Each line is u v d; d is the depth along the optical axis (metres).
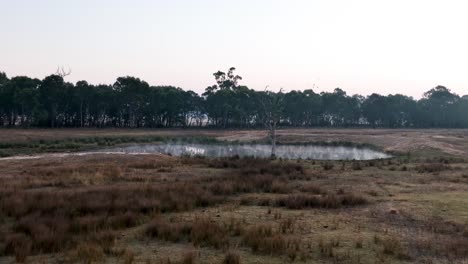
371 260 9.80
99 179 22.72
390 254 10.24
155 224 12.42
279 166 30.58
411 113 140.25
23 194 16.97
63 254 10.13
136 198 16.44
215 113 125.31
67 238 11.09
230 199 17.91
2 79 103.88
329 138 80.81
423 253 10.41
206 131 104.38
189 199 16.62
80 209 14.60
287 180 23.69
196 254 10.13
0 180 21.84
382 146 64.44
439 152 49.38
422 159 40.31
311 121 144.50
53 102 97.12
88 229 12.22
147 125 118.94
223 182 21.47
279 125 137.50
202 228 11.93
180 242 11.29
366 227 12.97
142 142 69.00
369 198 18.02
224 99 119.56
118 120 114.75
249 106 123.69
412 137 74.31
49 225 12.40
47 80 95.19
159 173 26.80
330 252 10.17
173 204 15.78
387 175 26.77
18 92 89.19
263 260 9.71
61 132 79.81
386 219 14.08
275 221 13.69
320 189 20.14
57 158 35.09
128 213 13.89
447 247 10.83
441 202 16.86
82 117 107.50
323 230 12.53
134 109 112.75
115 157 35.41
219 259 9.73
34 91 90.31
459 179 24.17
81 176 23.75
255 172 27.38
